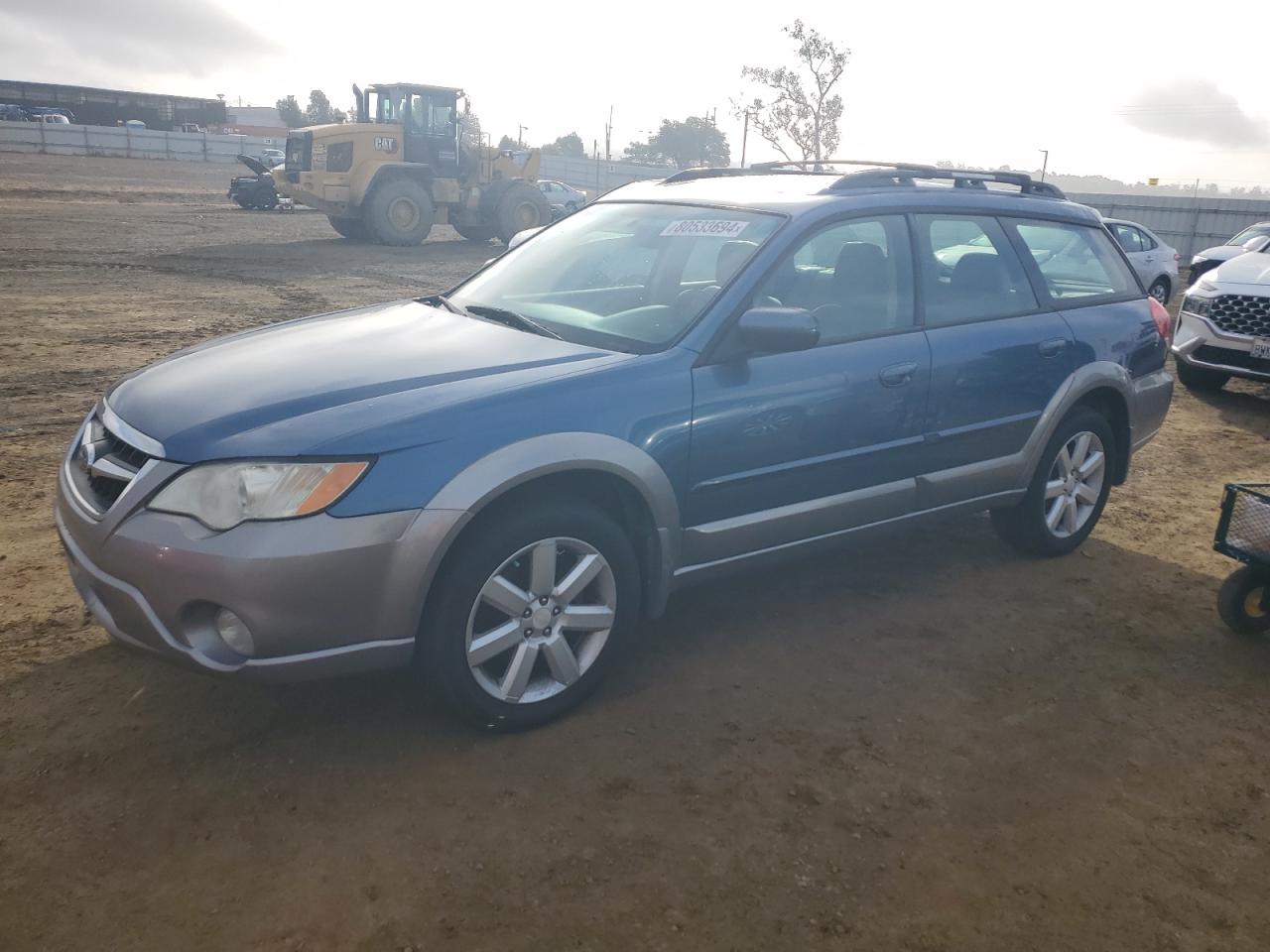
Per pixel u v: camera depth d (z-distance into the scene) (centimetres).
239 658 291
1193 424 819
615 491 351
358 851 272
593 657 342
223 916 248
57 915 246
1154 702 370
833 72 3938
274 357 354
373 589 291
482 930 246
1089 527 515
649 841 281
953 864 278
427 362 343
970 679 381
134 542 287
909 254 424
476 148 2277
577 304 401
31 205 2555
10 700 338
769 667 383
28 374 810
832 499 396
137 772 303
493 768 312
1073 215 505
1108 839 292
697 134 8262
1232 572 463
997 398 441
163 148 5412
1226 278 896
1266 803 312
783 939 247
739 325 355
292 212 3005
